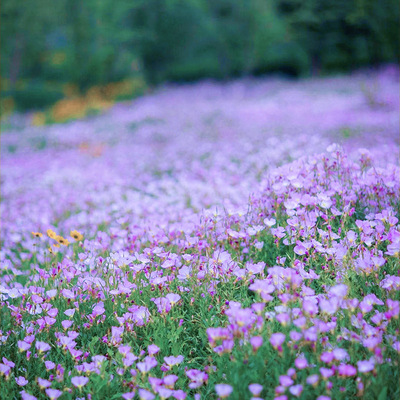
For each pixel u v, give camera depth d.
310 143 7.18
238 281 2.67
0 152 12.19
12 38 30.67
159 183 6.67
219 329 1.98
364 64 26.11
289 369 1.80
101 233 3.64
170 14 28.23
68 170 8.51
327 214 3.07
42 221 4.92
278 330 2.16
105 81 25.69
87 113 19.23
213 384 2.06
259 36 26.55
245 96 20.06
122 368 2.10
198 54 30.47
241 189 5.12
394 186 3.20
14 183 7.98
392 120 9.08
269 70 28.16
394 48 24.80
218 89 23.33
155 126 13.34
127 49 28.11
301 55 28.47
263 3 26.41
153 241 3.30
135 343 2.33
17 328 2.49
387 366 1.89
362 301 2.20
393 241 2.47
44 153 11.51
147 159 8.98
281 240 2.98
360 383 1.77
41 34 31.81
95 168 8.65
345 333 2.00
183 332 2.47
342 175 3.50
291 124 10.44
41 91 26.28
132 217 4.65
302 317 1.92
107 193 6.37
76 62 25.80
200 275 2.66
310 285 2.50
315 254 2.71
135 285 2.60
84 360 2.29
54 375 2.21
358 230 2.86
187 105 17.50
